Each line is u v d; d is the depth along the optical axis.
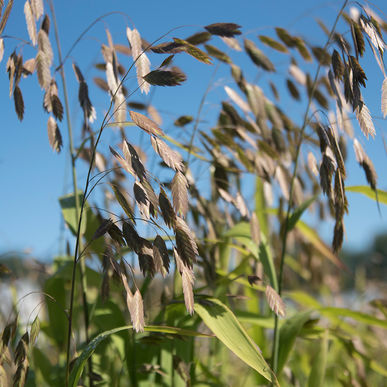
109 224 0.39
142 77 0.38
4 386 0.41
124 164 0.37
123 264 0.41
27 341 0.41
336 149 0.42
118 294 0.54
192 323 0.53
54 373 0.54
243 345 0.43
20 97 0.44
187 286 0.37
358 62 0.39
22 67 0.46
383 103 0.39
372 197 0.50
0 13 0.43
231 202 0.50
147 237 0.50
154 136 0.37
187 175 0.53
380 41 0.40
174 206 0.37
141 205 0.37
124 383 0.55
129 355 0.51
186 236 0.37
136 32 0.43
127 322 0.51
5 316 0.55
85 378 0.48
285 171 0.55
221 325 0.44
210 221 0.54
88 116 0.47
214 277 0.51
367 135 0.39
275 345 0.48
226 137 0.52
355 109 0.39
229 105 0.55
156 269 0.38
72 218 0.56
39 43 0.45
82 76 0.48
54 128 0.44
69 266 0.55
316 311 0.54
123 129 0.51
